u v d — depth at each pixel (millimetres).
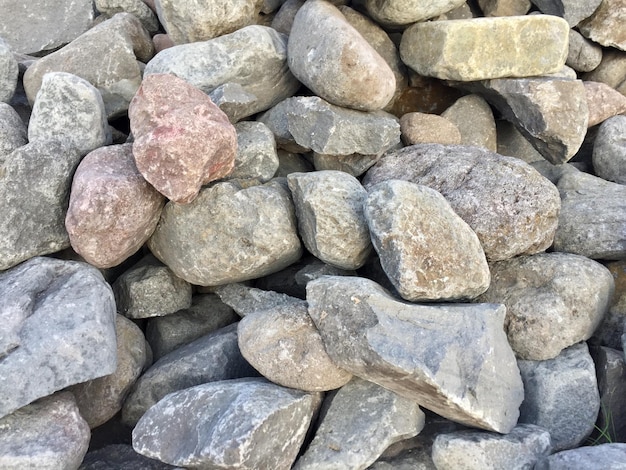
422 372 681
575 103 1016
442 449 720
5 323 710
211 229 822
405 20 1039
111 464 765
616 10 1158
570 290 833
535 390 809
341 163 959
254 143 904
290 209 855
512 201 854
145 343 869
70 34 1301
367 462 720
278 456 704
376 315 713
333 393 788
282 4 1155
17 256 804
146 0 1219
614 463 641
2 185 792
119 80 998
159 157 757
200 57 936
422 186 801
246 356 771
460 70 991
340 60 869
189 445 696
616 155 1074
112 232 772
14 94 1046
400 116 1117
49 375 695
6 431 684
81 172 792
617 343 884
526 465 715
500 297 858
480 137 1069
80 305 735
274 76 985
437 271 752
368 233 809
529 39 990
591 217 924
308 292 767
